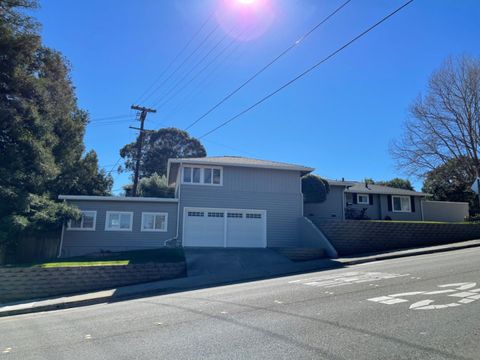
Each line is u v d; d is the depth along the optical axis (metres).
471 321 6.10
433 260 14.32
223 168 23.69
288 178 24.53
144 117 31.81
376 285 9.82
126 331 6.97
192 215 22.73
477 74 31.70
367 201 32.91
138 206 22.41
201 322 7.19
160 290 13.51
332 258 19.02
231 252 19.78
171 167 24.92
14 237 16.81
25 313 11.59
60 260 18.42
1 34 17.52
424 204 34.84
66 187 29.94
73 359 5.50
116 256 19.12
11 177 16.98
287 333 6.05
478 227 24.38
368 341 5.43
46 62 22.11
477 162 31.98
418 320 6.31
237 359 5.03
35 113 18.23
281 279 13.39
